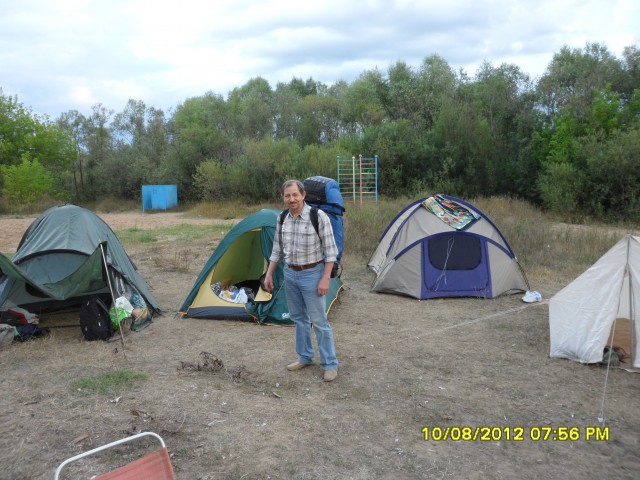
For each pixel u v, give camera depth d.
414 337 6.45
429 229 8.52
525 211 19.28
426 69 33.03
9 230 19.52
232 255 7.96
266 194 26.34
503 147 24.47
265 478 3.54
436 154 24.58
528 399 4.73
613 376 5.23
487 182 23.88
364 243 12.34
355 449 3.90
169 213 27.81
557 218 18.97
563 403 4.65
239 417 4.37
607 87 21.23
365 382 5.09
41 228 7.57
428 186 24.44
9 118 33.69
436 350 5.99
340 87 41.12
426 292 8.31
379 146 25.12
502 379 5.18
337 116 35.62
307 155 26.39
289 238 4.95
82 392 4.87
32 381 5.12
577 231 13.47
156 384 5.04
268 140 27.16
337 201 8.79
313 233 4.87
